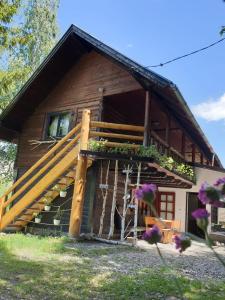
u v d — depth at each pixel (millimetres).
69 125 12562
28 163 13633
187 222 15062
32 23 21094
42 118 13680
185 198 15188
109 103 12359
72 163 10219
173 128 13359
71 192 11500
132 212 12953
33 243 7984
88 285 4883
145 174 11469
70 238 9242
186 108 9938
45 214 11977
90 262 6555
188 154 16828
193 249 10023
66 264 6215
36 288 4590
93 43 11172
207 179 14375
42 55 21031
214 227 12977
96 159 10531
